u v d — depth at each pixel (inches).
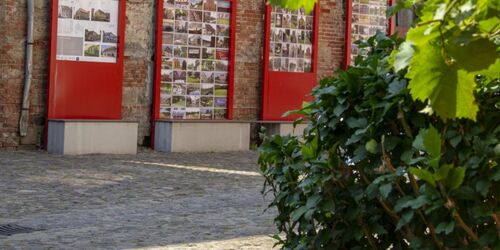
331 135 166.9
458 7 62.7
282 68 874.8
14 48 731.4
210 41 828.0
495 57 63.2
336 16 912.9
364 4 925.8
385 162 153.7
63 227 393.1
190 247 347.6
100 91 763.4
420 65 64.5
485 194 137.6
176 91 811.4
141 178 586.2
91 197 493.0
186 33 813.2
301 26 885.2
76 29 749.3
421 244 149.5
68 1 743.1
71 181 556.7
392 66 68.1
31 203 464.1
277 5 81.2
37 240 357.4
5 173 584.1
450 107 64.4
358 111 156.6
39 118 746.2
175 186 552.4
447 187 131.6
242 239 369.1
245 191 537.3
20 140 739.4
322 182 158.6
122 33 770.8
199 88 823.7
